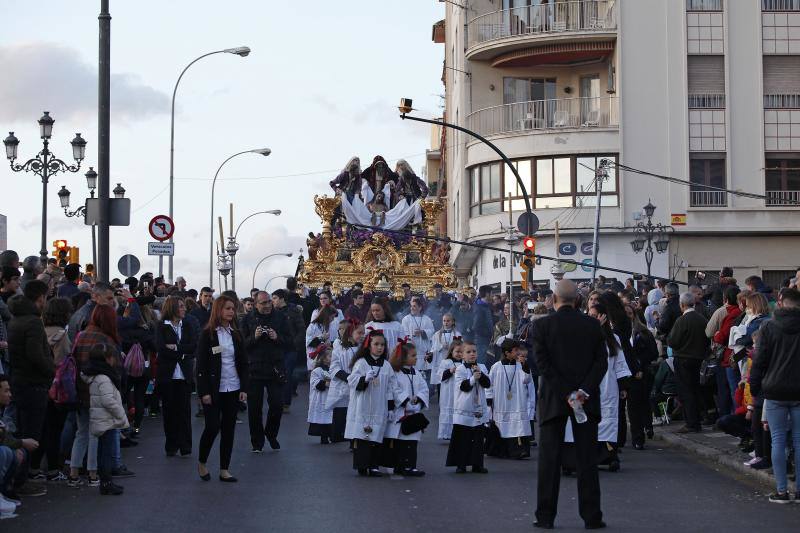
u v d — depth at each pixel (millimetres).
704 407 18922
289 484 13625
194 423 21031
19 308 12641
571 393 10648
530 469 15383
